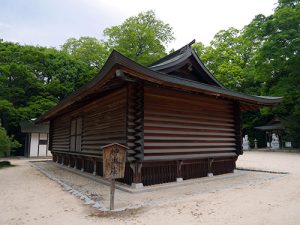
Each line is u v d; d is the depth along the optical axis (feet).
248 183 27.12
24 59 81.87
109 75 20.24
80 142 37.52
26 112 76.79
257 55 85.66
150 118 24.98
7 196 22.17
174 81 22.71
